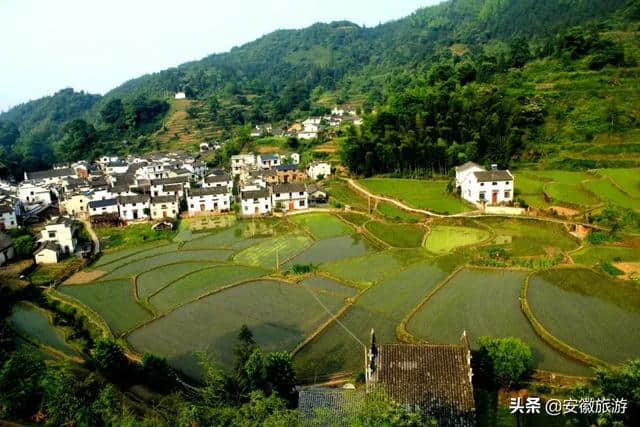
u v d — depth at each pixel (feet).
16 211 392.88
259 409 91.97
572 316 181.98
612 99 476.13
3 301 228.43
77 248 319.06
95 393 122.42
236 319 199.21
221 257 289.94
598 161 414.41
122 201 396.57
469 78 577.84
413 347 119.85
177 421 100.17
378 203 399.24
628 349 157.38
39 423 113.60
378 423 85.81
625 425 100.42
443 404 106.93
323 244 310.45
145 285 246.88
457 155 454.81
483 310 192.65
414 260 261.44
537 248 265.95
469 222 327.47
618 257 238.89
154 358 152.25
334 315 196.75
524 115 475.72
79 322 210.38
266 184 472.03
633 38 600.39
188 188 474.49
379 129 504.02
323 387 143.02
